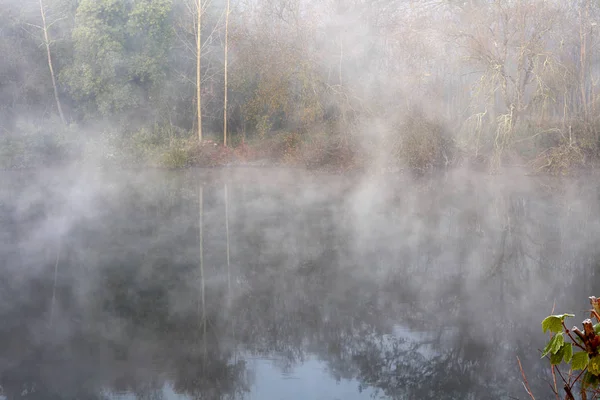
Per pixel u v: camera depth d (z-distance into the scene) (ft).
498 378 24.26
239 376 24.80
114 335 29.04
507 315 31.22
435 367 25.52
